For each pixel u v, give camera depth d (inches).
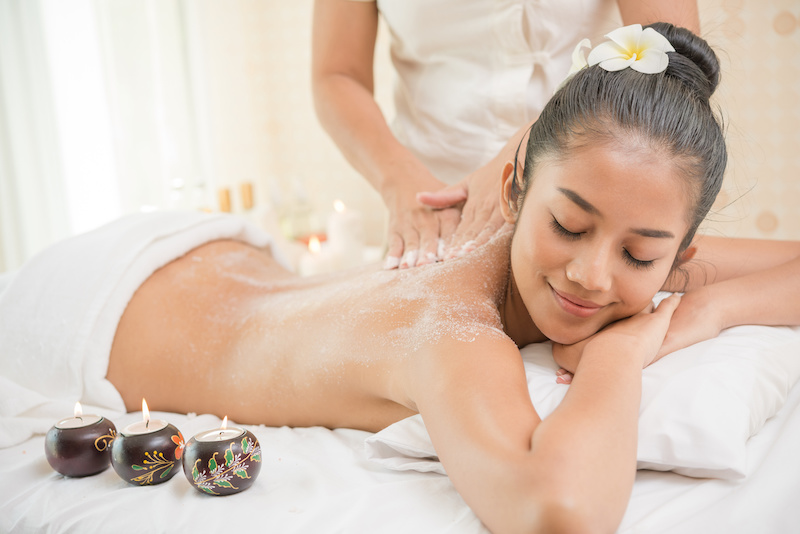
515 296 39.9
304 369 41.5
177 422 45.0
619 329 35.4
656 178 30.3
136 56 121.5
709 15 95.0
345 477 35.7
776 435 36.3
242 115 141.9
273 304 47.0
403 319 37.5
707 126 32.0
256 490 34.9
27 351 47.8
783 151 99.0
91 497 35.7
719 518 30.2
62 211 110.8
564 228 32.3
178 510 33.6
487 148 56.8
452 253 42.9
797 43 95.7
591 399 29.9
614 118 31.0
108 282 48.1
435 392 31.7
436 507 31.8
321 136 144.7
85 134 114.0
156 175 125.4
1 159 104.6
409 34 57.0
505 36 53.7
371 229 144.0
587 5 53.1
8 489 37.6
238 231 57.2
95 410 46.3
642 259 32.0
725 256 47.5
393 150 54.7
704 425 32.2
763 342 39.1
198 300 48.6
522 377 32.1
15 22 105.7
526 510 26.5
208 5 133.6
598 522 26.4
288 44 142.8
